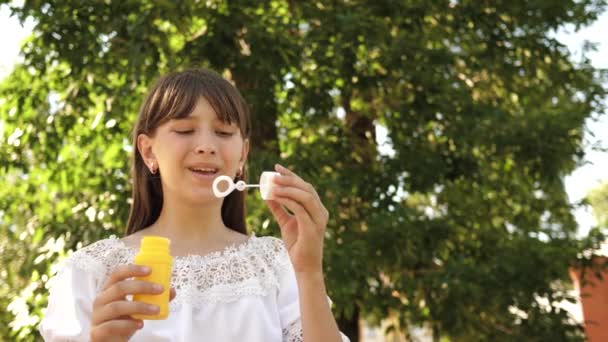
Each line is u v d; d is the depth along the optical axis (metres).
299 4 6.76
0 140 6.62
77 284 1.86
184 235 2.01
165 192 2.02
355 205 6.66
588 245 6.74
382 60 6.49
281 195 1.78
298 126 6.96
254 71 6.08
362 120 7.34
